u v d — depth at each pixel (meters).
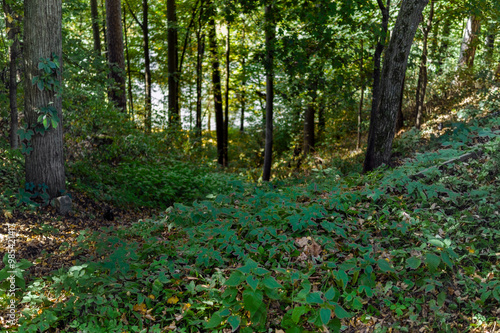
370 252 4.88
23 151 7.12
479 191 5.88
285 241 5.11
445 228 5.35
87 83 10.80
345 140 16.83
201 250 5.00
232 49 20.08
